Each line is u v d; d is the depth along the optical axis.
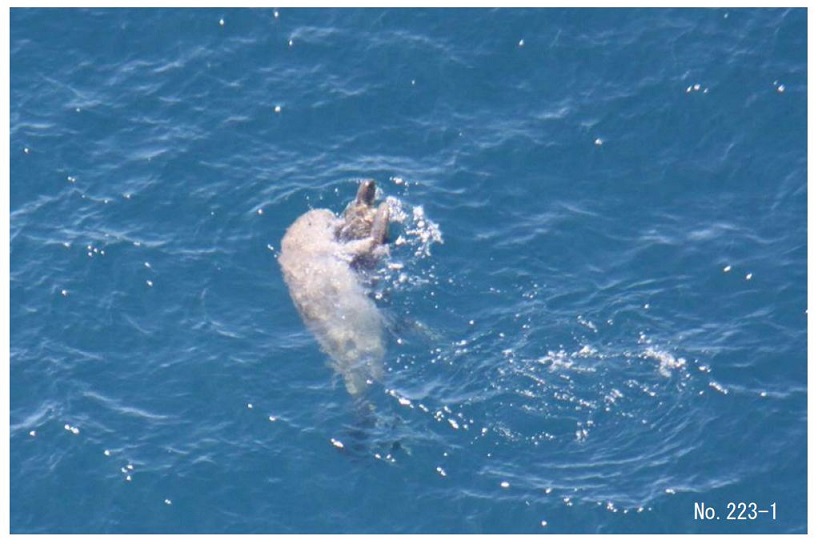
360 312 151.25
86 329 152.50
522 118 176.12
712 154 171.62
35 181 169.12
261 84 180.75
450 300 153.62
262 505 136.75
